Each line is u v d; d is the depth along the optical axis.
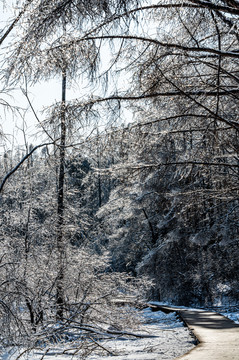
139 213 25.89
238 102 7.84
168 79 7.11
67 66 6.14
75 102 7.39
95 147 7.97
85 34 5.93
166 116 8.46
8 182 9.29
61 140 7.79
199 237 17.38
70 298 11.66
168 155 8.49
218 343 7.73
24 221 10.47
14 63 5.25
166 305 21.64
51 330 8.59
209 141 7.68
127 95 7.60
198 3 5.03
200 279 20.42
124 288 12.56
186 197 9.57
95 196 31.53
